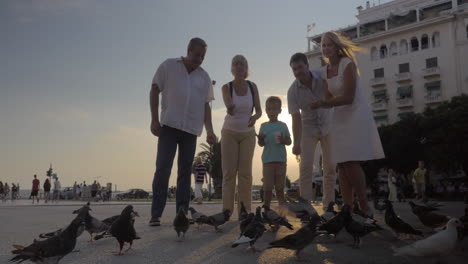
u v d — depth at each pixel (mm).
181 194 6328
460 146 42312
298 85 6711
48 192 35031
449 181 49438
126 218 3785
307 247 4027
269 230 5371
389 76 62750
